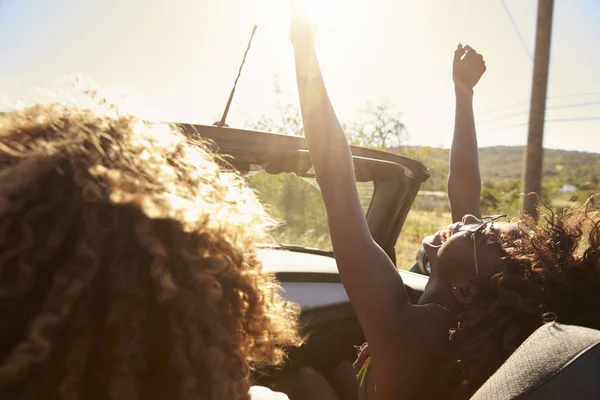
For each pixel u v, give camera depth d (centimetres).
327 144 115
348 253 111
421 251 262
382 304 109
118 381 48
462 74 174
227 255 58
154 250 50
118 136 60
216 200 64
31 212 49
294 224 255
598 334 67
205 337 53
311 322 181
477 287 100
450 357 105
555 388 61
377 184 253
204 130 198
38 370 46
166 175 59
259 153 209
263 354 69
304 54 117
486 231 108
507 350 92
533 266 95
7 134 57
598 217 101
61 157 53
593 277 92
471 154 172
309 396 157
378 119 1369
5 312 47
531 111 1123
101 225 50
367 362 127
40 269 48
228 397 54
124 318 48
